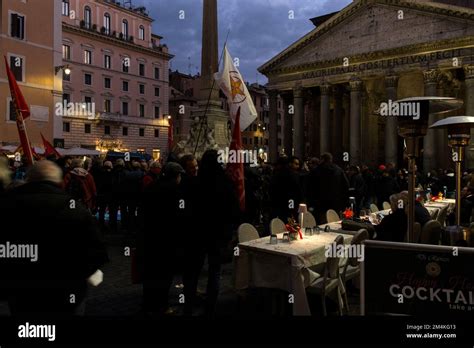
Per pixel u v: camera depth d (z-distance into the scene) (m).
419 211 7.57
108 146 49.47
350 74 36.34
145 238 5.81
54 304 3.37
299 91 40.00
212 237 5.53
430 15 32.31
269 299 6.91
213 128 14.09
